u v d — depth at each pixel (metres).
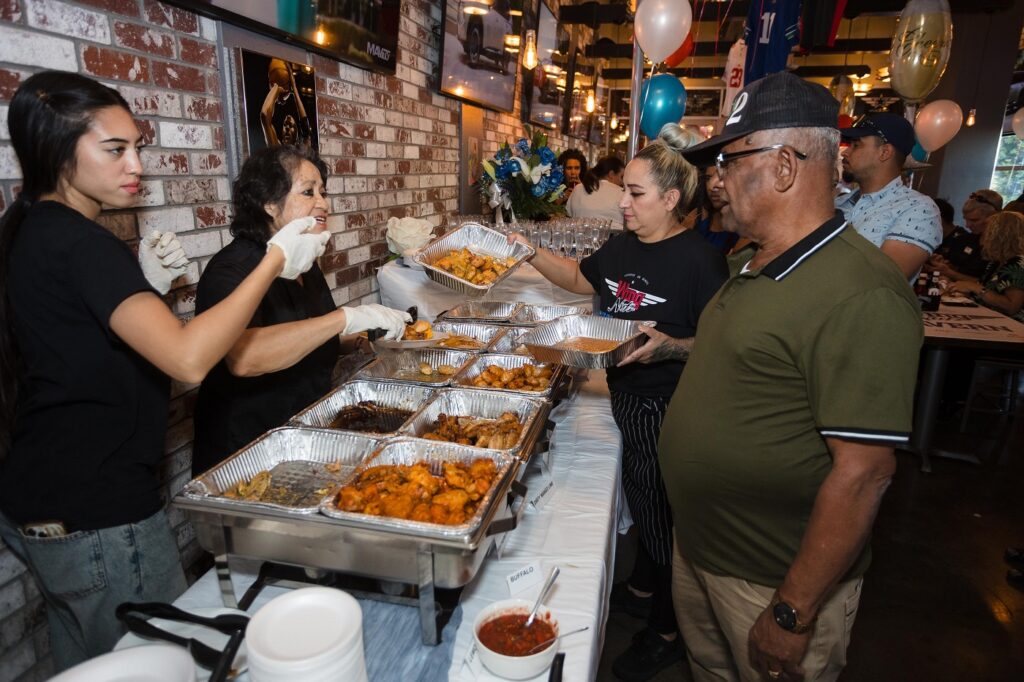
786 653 1.03
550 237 2.92
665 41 2.90
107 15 1.43
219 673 0.78
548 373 1.79
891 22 9.48
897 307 0.92
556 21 5.71
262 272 1.09
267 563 1.09
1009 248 4.18
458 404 1.56
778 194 1.05
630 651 2.01
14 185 1.26
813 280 0.99
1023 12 7.71
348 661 0.73
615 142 11.34
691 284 1.75
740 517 1.17
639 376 1.83
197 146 1.74
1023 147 10.22
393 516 0.98
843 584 1.17
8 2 1.21
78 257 0.98
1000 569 2.66
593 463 1.69
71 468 1.07
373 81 2.72
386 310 1.56
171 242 1.40
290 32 2.03
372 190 2.78
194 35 1.70
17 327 1.03
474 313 2.54
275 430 1.29
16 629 1.35
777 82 1.04
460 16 3.48
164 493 1.79
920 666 2.11
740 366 1.08
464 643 0.98
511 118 4.89
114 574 1.13
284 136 2.05
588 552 1.25
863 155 2.46
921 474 3.54
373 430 1.52
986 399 4.72
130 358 1.09
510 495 1.17
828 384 0.95
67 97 0.98
